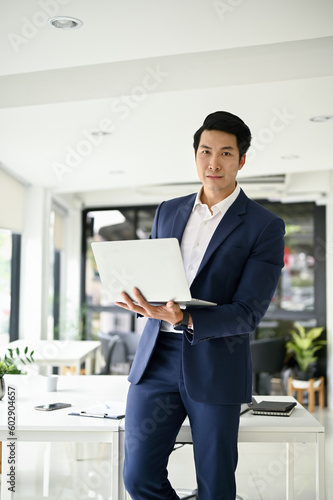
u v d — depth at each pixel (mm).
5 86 3768
